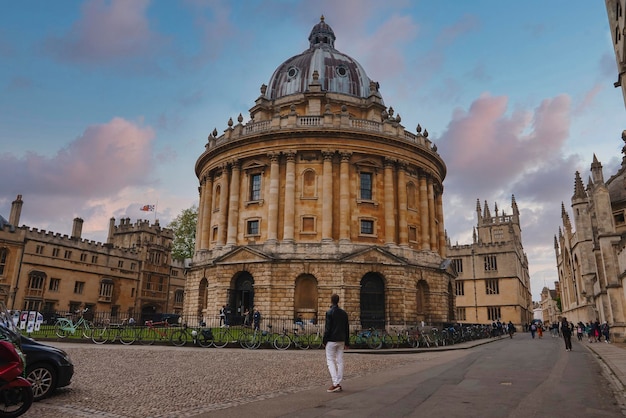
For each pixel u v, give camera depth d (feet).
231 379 51.42
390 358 79.05
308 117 158.51
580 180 194.49
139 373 55.67
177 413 34.55
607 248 127.44
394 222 154.71
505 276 276.00
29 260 218.79
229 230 157.99
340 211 149.69
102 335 102.01
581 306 213.46
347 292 139.64
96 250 252.83
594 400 38.60
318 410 34.45
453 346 109.60
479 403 36.65
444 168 186.09
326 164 152.87
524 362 69.97
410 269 150.41
